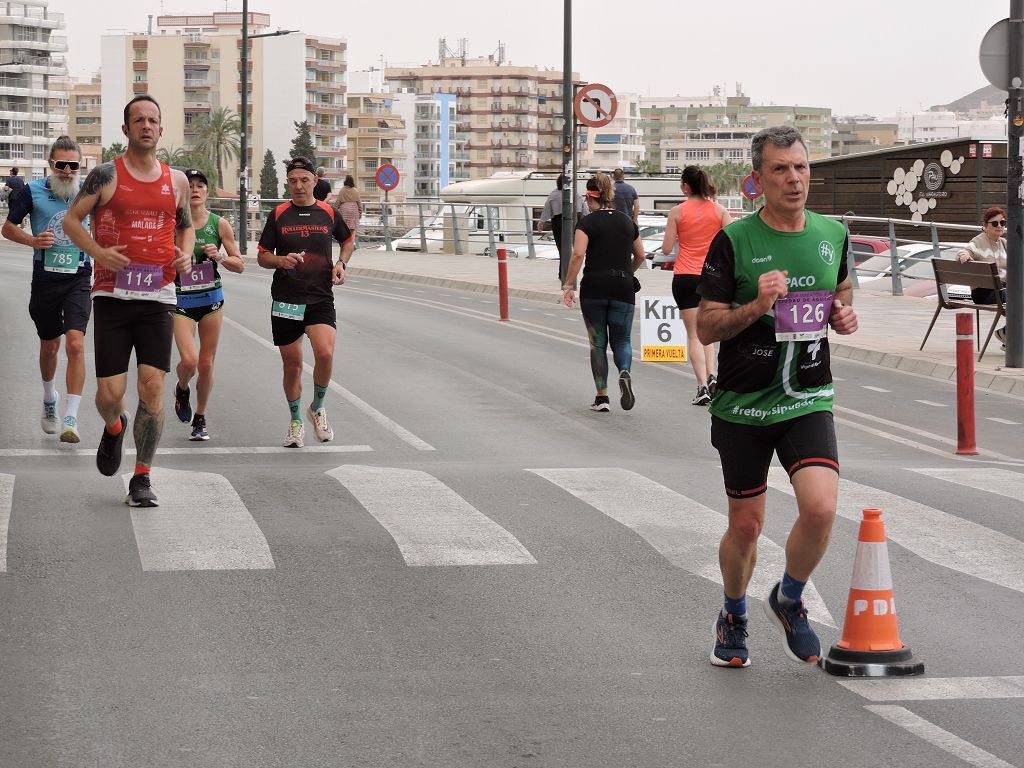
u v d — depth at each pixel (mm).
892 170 42062
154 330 10289
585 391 17953
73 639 7320
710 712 6344
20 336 23219
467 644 7355
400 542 9539
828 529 6672
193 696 6477
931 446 14547
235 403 16625
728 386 6801
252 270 43906
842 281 6883
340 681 6723
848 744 5949
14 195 13367
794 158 6625
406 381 18609
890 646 6992
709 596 8359
